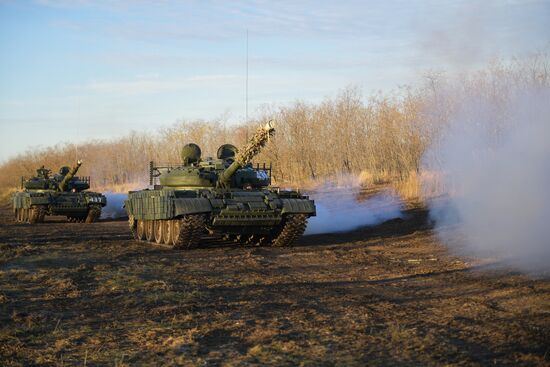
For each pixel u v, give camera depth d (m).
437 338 7.73
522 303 9.36
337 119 42.03
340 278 12.59
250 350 7.42
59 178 35.09
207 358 7.20
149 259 15.89
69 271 13.83
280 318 9.02
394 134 37.00
